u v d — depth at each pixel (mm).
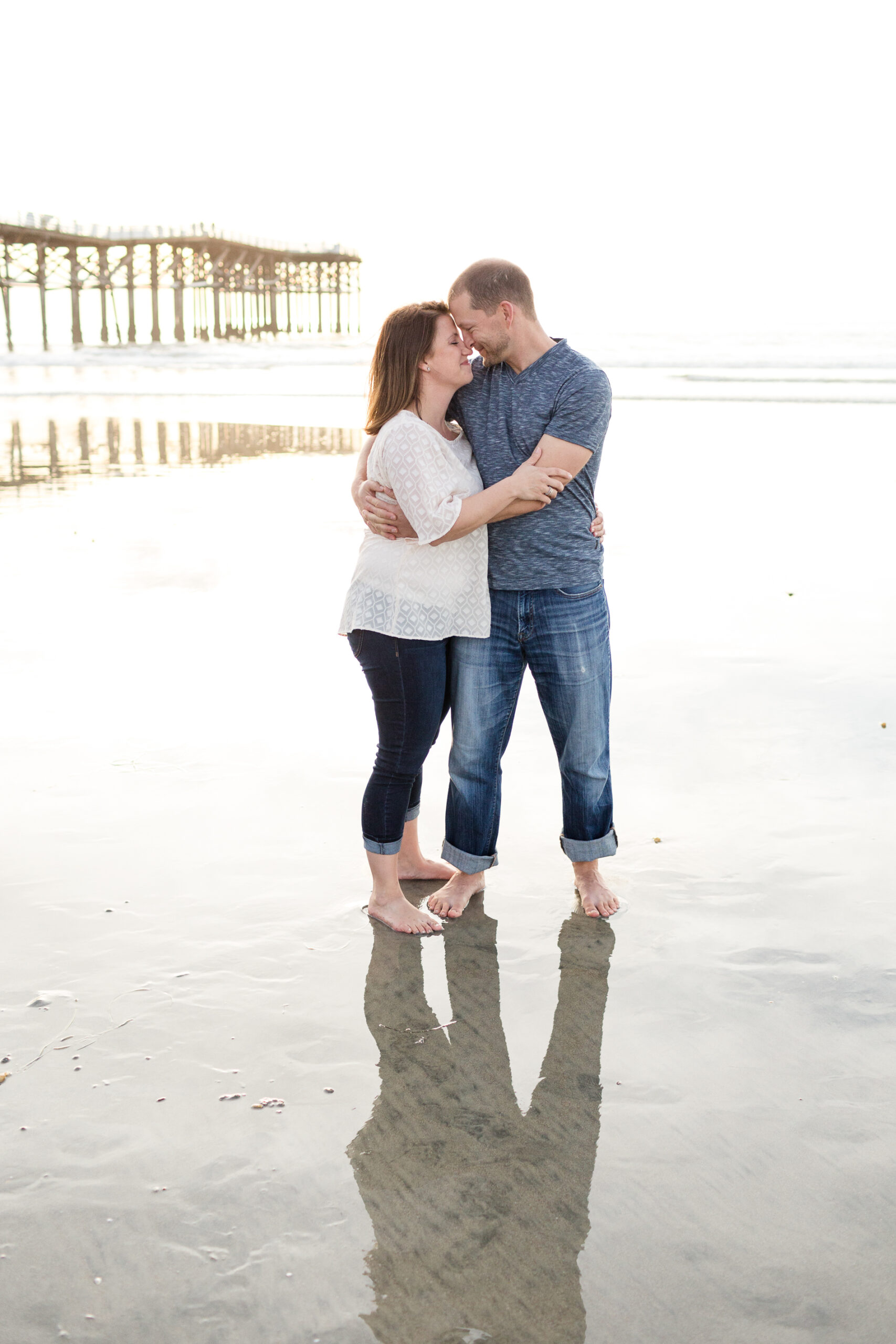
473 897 2846
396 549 2629
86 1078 2055
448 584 2621
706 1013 2285
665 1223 1697
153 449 11562
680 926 2643
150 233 42250
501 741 2811
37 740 3736
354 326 59094
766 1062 2113
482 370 2619
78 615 5266
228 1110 1973
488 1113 1972
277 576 6078
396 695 2637
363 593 2664
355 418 14758
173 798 3301
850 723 3904
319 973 2447
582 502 2635
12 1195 1759
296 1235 1678
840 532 7227
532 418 2521
